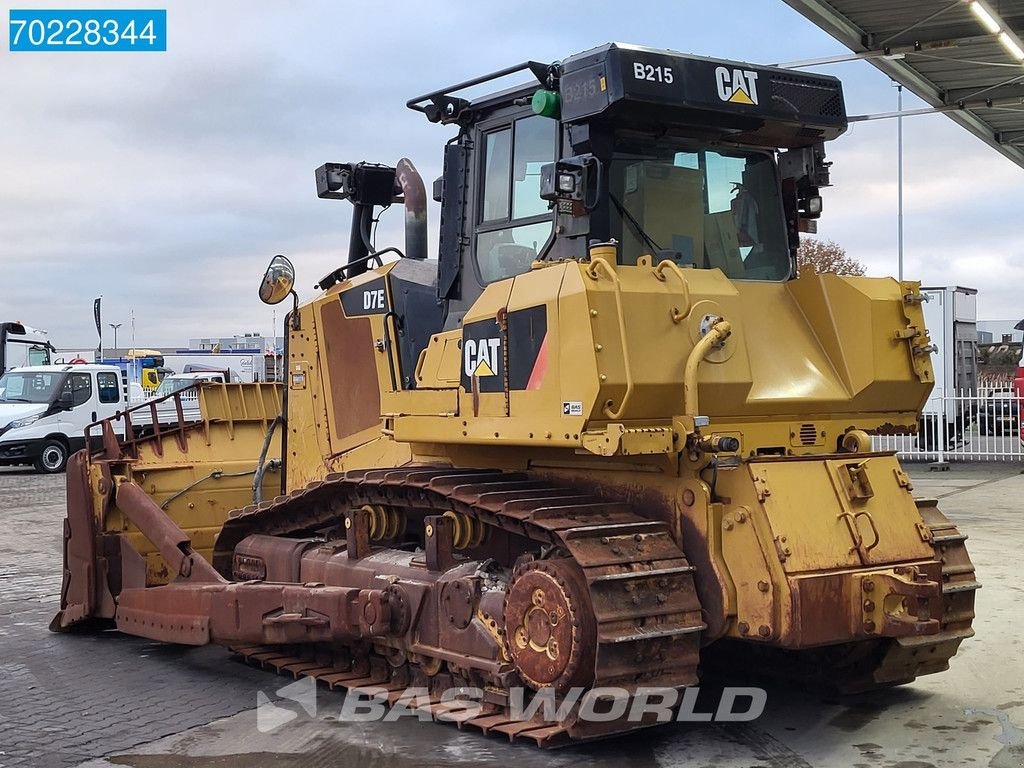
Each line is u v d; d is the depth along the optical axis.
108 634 8.17
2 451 22.20
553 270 5.15
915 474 18.16
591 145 5.52
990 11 13.64
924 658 5.72
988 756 5.11
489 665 5.32
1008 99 17.69
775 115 5.79
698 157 6.07
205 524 8.41
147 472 8.23
